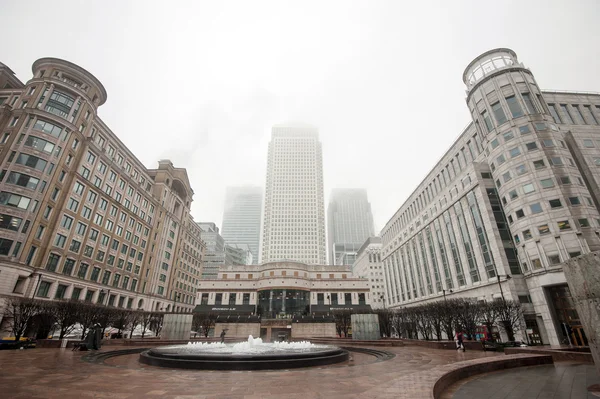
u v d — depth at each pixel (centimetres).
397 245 8506
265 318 6091
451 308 3484
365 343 3191
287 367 1438
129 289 6247
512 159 4450
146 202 7050
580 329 3456
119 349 2270
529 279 4069
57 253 4491
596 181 4288
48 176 4353
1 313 3500
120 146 6225
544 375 1222
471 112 5400
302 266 6988
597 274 830
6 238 3797
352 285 6925
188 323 3284
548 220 3934
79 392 881
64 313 3156
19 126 4256
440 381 942
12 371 1247
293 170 18700
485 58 5425
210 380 1105
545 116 4444
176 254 8238
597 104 4953
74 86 4962
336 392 882
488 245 4688
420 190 7281
